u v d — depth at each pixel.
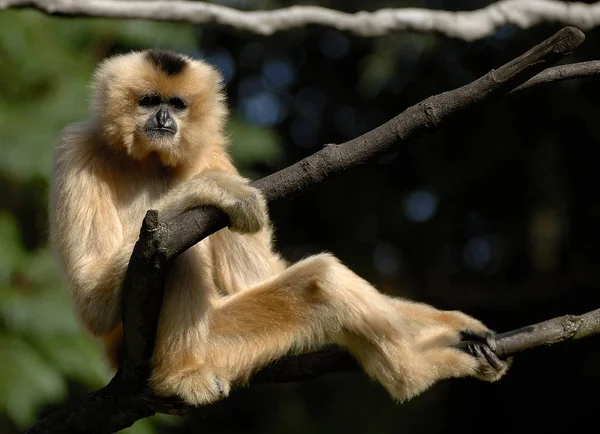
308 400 22.47
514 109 21.53
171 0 12.09
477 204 23.06
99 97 10.56
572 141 21.77
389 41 20.55
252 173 19.81
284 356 9.78
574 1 16.33
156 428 20.09
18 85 18.61
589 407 22.30
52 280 16.86
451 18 12.48
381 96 22.98
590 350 22.14
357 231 23.16
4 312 16.08
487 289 23.05
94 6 11.73
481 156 22.23
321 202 23.48
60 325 16.34
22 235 18.83
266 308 9.46
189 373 9.15
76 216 9.67
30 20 18.84
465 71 21.58
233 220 8.08
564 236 21.92
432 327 10.13
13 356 15.84
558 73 8.28
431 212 23.81
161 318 9.17
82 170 9.91
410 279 23.39
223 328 9.42
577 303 22.17
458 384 23.34
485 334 9.84
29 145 17.45
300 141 24.22
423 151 22.66
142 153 10.29
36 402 15.79
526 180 22.33
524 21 12.52
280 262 11.24
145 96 10.42
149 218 7.72
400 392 9.58
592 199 22.19
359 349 9.53
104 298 9.32
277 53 23.25
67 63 18.91
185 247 8.01
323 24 12.41
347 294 9.37
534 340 9.64
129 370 9.03
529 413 23.03
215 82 11.08
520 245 22.73
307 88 24.33
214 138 11.16
